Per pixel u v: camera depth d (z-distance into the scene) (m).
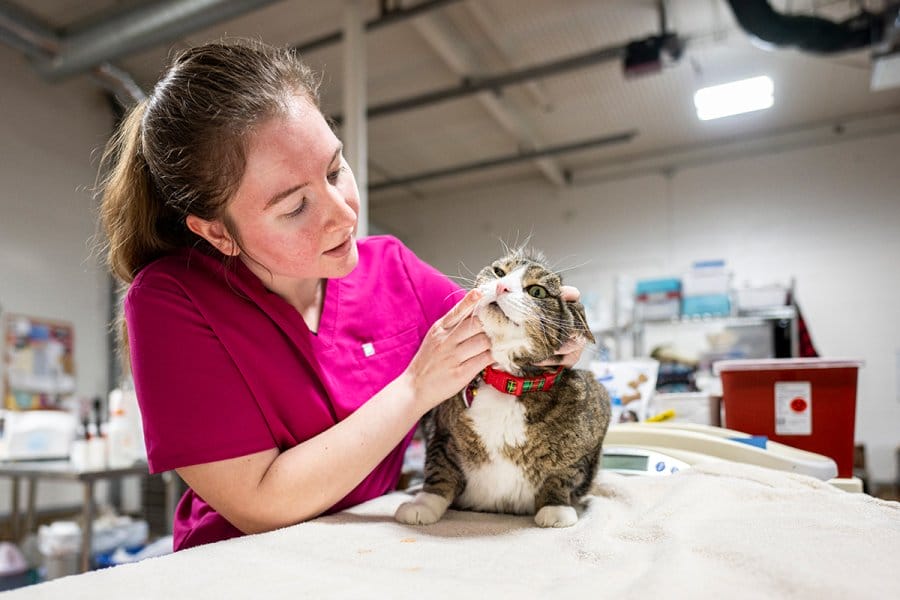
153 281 0.80
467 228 6.92
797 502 0.78
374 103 5.05
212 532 0.86
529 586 0.52
